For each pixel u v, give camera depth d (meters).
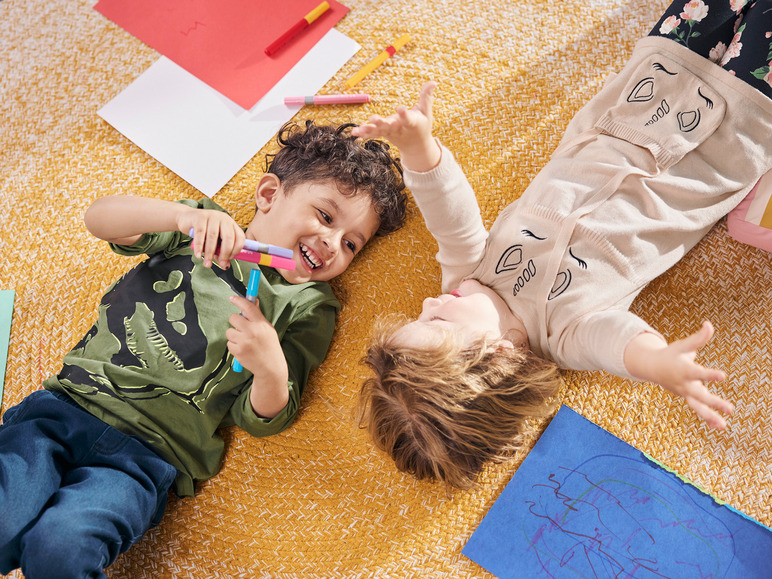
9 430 0.89
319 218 0.97
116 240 0.94
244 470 1.02
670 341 0.99
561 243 0.86
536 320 0.88
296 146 1.03
